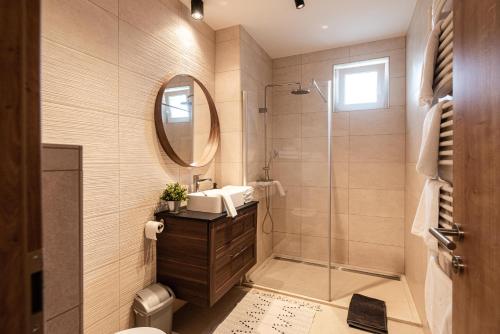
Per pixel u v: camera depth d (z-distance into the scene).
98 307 1.35
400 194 2.57
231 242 1.81
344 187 2.78
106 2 1.37
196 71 2.11
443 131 1.21
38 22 0.43
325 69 2.84
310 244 2.68
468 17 0.73
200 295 1.59
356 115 2.72
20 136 0.41
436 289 1.11
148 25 1.65
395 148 2.58
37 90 0.43
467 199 0.73
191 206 1.81
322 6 2.03
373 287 2.33
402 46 2.54
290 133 2.62
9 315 0.40
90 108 1.30
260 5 2.01
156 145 1.73
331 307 2.02
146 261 1.65
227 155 2.36
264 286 2.33
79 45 1.24
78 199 1.05
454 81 0.83
